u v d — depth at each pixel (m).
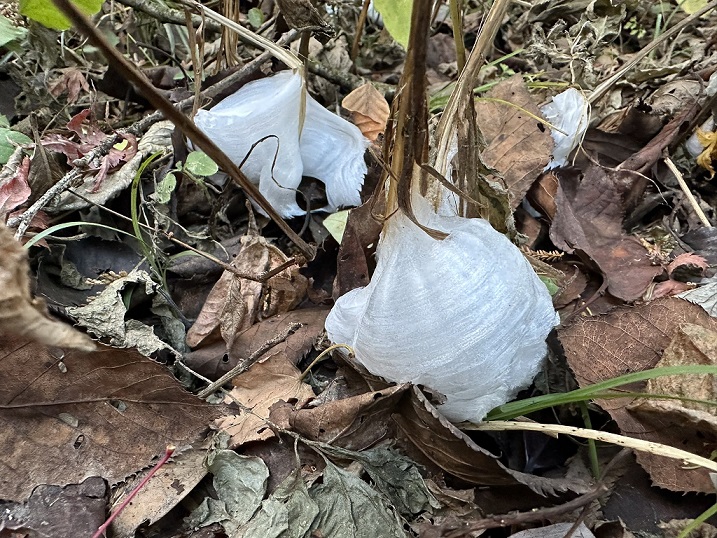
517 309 0.14
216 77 0.22
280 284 0.18
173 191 0.21
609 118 0.25
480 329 0.14
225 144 0.20
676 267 0.19
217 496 0.14
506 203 0.17
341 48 0.30
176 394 0.14
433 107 0.25
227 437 0.14
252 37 0.20
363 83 0.27
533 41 0.27
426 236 0.14
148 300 0.18
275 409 0.15
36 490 0.13
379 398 0.14
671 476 0.13
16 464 0.13
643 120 0.23
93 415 0.13
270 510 0.13
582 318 0.15
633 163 0.22
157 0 0.27
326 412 0.14
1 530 0.12
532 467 0.15
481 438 0.15
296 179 0.21
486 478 0.14
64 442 0.13
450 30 0.35
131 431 0.14
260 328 0.18
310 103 0.21
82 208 0.19
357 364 0.15
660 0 0.31
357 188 0.21
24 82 0.24
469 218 0.15
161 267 0.19
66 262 0.18
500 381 0.14
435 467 0.14
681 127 0.23
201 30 0.21
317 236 0.21
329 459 0.14
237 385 0.16
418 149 0.12
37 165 0.19
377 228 0.16
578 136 0.22
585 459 0.14
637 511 0.13
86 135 0.21
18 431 0.13
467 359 0.14
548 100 0.24
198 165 0.18
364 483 0.13
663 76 0.26
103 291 0.17
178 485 0.13
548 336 0.15
